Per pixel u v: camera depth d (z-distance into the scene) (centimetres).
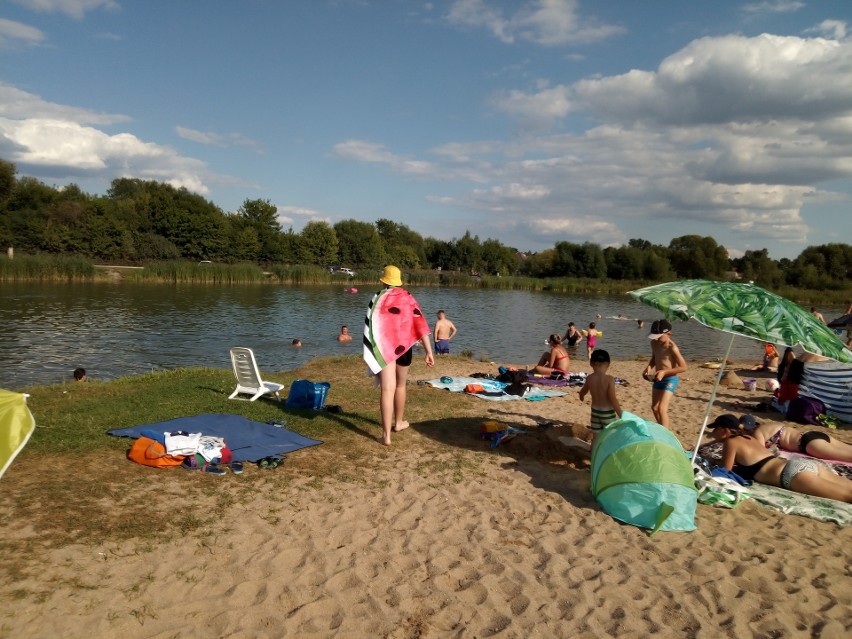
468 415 1003
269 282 6028
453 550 504
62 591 397
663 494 568
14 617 366
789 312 598
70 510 516
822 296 6819
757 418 1130
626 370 1706
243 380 1014
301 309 3500
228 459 667
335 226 10100
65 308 2962
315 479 643
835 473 683
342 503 585
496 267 11350
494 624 406
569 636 397
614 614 425
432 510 585
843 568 508
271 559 466
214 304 3553
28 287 4072
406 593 435
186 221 8019
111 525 496
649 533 559
